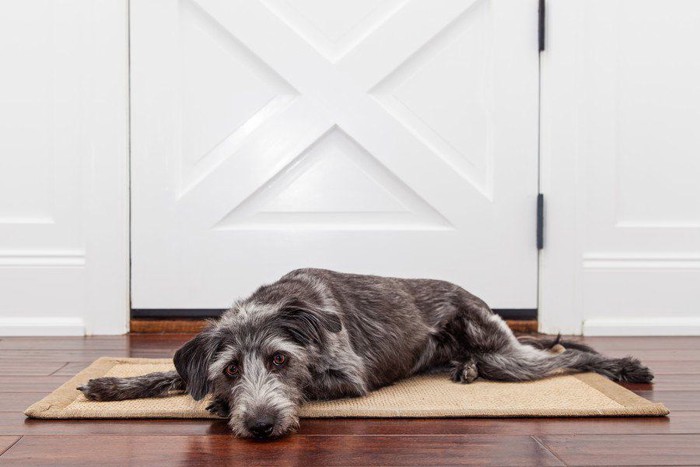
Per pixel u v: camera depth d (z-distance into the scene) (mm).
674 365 1701
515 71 2066
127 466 1138
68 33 2043
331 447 1206
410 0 2055
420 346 1607
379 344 1516
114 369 1623
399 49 2057
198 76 2059
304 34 2059
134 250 2061
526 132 2068
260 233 2072
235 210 2070
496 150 2068
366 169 2078
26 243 2053
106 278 2047
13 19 2043
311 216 2080
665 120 2068
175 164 2062
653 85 2064
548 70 2053
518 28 2059
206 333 1347
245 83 2061
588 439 1230
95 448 1204
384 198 2076
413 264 2076
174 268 2062
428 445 1210
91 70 2037
